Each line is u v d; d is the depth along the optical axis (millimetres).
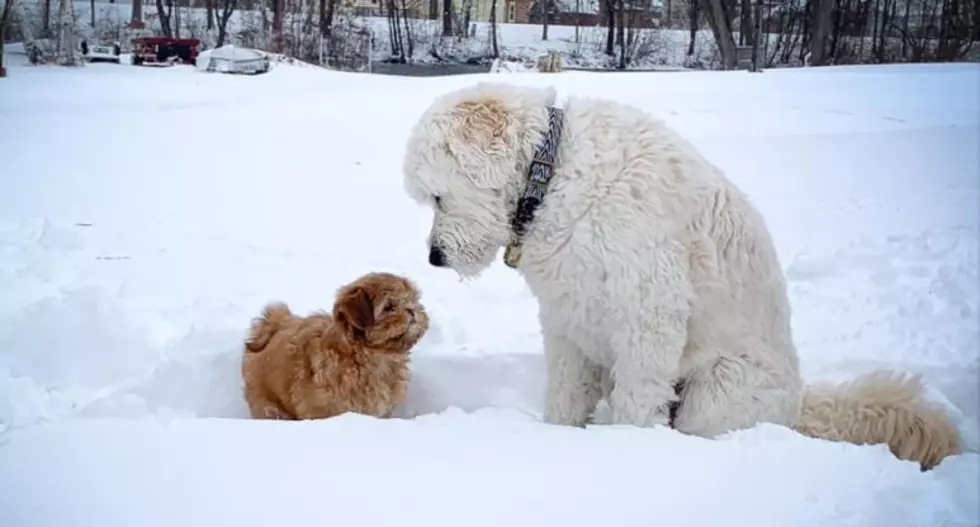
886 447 3201
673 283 3654
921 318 6309
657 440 3230
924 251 8102
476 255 3807
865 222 9438
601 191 3607
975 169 12773
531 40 43156
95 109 19781
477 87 3961
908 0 39906
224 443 3170
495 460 3037
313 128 17219
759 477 2916
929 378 5254
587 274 3684
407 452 3105
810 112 19625
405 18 41750
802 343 5805
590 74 29047
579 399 4207
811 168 12906
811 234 8945
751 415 3920
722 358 3918
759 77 28359
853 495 2801
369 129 17125
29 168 12766
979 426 4559
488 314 6398
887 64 36594
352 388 4711
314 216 10070
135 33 41375
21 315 5879
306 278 7402
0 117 17906
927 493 2826
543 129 3729
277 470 2943
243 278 7344
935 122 17969
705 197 3805
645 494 2797
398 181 12312
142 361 5270
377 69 39344
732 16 42750
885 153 14141
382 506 2719
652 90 23781
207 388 5184
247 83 27203
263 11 41812
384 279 4879
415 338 4832
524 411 4742
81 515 2656
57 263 7609
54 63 32625
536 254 3770
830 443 3213
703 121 18172
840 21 40781
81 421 3402
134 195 11172
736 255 3865
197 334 5523
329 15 41219
